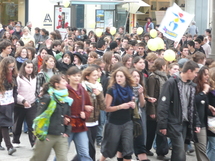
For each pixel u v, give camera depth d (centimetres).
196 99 1383
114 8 3838
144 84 1468
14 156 1561
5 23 4725
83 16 4369
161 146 1573
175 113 1333
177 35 2264
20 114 1623
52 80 1173
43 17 4731
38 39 3450
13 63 1537
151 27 4325
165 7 5322
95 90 1289
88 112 1246
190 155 1669
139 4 4169
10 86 1538
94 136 1328
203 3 5409
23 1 4700
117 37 2938
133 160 1506
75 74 1230
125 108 1261
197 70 1319
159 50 2147
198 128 1347
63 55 1895
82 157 1241
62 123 1179
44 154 1182
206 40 2916
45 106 1159
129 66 1576
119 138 1280
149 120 1565
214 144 1431
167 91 1329
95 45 2275
